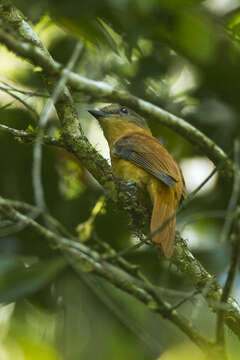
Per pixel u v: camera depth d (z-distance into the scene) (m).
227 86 12.80
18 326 10.82
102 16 11.34
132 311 10.78
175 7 11.60
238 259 6.42
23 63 12.41
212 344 6.64
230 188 12.38
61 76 7.40
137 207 9.75
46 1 10.73
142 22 11.45
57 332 10.95
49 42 12.78
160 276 11.55
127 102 7.76
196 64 12.63
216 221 12.26
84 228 6.85
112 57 12.58
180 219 12.02
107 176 9.52
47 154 12.14
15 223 6.94
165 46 12.73
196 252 11.85
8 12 9.05
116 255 6.85
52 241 6.71
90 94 7.61
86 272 7.51
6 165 12.16
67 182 12.29
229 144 12.17
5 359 10.36
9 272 10.20
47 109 6.80
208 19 12.12
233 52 12.55
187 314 11.21
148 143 10.78
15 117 12.05
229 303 8.48
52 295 11.12
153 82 12.64
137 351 10.81
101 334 10.88
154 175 9.91
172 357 10.16
